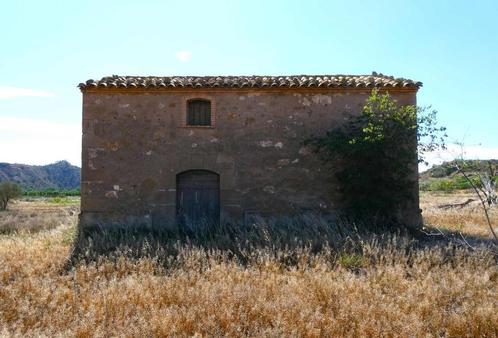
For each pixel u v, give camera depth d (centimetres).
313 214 1272
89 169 1313
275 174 1319
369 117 1250
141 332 527
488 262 823
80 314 591
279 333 525
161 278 750
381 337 520
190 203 1330
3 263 879
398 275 754
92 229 1287
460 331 544
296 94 1335
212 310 590
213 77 1434
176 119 1323
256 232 1164
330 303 621
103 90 1318
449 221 1491
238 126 1327
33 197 5575
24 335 520
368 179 1231
